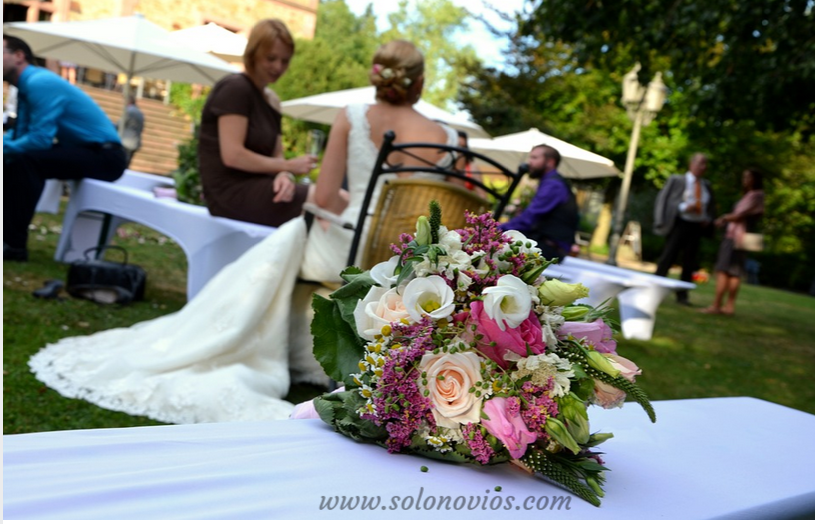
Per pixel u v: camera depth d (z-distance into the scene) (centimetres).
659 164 2100
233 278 335
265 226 412
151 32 670
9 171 555
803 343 831
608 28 794
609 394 121
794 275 2262
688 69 851
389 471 109
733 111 904
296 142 1859
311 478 102
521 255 124
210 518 85
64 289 501
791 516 116
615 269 646
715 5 728
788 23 748
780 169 2150
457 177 314
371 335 123
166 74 784
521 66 2061
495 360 118
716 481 119
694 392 486
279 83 2008
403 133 326
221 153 399
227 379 310
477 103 2047
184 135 1767
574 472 111
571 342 121
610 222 2534
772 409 177
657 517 102
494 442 113
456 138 335
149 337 340
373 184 307
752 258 2319
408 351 116
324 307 130
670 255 969
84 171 569
